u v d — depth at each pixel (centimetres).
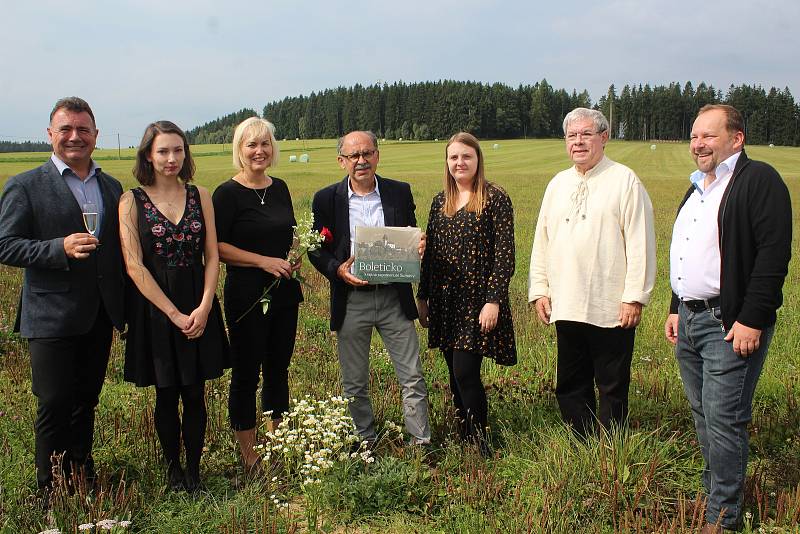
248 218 430
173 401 402
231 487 409
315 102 12962
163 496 387
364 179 453
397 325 458
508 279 443
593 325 431
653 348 654
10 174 3638
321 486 377
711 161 353
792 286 916
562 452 400
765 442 453
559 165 5275
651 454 400
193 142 14688
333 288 463
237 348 433
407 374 459
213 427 470
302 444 392
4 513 347
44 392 372
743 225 339
